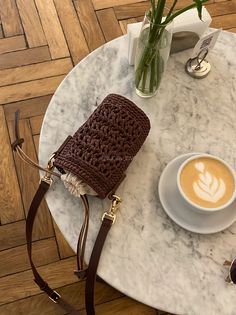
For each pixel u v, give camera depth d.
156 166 0.78
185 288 0.67
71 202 0.74
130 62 0.88
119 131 0.71
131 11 1.55
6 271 1.13
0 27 1.48
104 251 0.69
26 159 0.79
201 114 0.84
